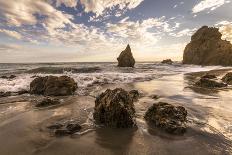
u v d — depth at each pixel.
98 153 5.50
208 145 5.91
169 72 33.84
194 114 8.73
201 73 31.38
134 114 8.23
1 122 7.99
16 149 5.73
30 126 7.55
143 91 14.77
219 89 15.55
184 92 14.32
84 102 11.49
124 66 48.69
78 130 7.10
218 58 59.22
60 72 30.61
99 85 17.91
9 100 12.12
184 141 6.19
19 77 22.03
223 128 7.16
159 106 8.15
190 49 66.25
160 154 5.45
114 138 6.48
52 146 5.91
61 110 9.76
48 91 13.66
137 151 5.62
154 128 7.27
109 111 7.59
